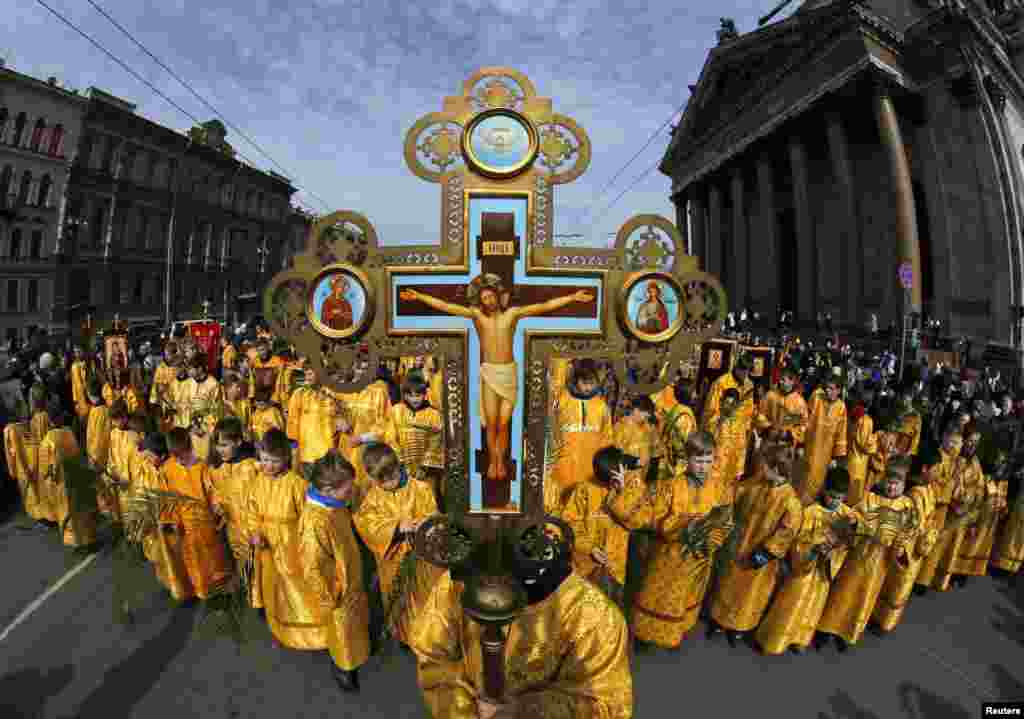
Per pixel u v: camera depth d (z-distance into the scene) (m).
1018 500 6.17
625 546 4.53
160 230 40.31
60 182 32.66
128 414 5.45
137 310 38.50
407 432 5.93
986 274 23.23
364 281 1.99
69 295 33.41
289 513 4.20
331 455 3.77
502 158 1.96
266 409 7.94
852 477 7.52
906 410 8.23
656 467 5.69
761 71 33.12
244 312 33.03
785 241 37.12
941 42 24.25
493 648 1.65
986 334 23.00
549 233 2.02
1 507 7.40
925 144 25.62
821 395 7.99
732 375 8.20
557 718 1.83
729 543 4.65
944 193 24.78
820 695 4.20
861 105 26.98
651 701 4.09
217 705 3.97
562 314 2.05
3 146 30.03
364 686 4.17
